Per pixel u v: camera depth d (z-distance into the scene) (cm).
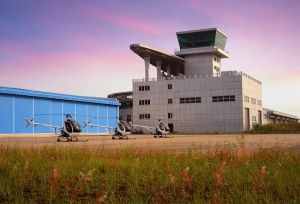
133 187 808
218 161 1189
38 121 7912
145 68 12362
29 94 7688
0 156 1262
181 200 714
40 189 808
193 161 1155
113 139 4756
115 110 10394
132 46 11681
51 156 1355
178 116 12050
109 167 1068
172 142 3416
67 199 738
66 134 3934
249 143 2864
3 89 7156
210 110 11731
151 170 966
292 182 778
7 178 916
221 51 13162
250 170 941
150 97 12381
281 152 1368
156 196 733
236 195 684
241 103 11444
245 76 11900
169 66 13325
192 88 11956
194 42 13175
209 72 13012
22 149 1530
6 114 7238
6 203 718
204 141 3719
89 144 2881
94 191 820
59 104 8512
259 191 726
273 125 10606
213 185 791
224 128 11562
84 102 9262
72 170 1023
